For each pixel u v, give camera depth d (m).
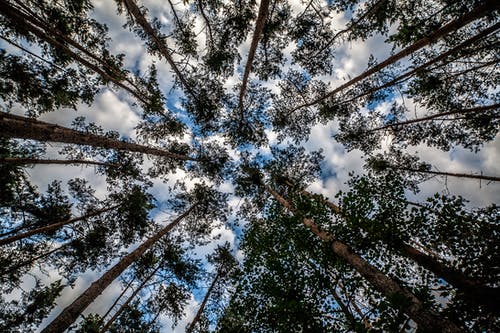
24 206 7.95
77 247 9.01
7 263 7.99
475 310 4.07
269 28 8.23
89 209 10.09
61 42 7.18
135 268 11.64
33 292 9.19
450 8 5.76
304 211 7.54
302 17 8.22
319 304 5.33
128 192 10.98
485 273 4.21
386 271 5.39
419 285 4.54
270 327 5.43
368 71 7.73
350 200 6.30
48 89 7.53
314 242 6.83
